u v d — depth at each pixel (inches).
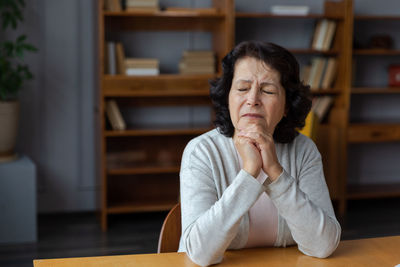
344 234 152.9
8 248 141.0
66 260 51.6
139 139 175.9
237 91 55.6
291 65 56.8
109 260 51.8
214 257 50.7
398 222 165.9
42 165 176.4
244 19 183.2
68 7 172.9
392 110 201.2
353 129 176.9
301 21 187.6
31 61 171.6
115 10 157.5
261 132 52.6
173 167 166.2
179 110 182.4
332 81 180.4
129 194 176.6
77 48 175.2
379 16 176.2
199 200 56.4
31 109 173.5
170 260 52.0
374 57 195.6
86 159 179.6
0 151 150.6
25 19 169.5
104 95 156.6
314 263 51.6
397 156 202.1
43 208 177.8
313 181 61.2
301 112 60.0
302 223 52.1
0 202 144.6
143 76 159.0
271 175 52.2
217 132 62.6
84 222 167.2
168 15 158.4
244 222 57.0
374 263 51.6
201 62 165.3
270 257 53.4
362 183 201.0
